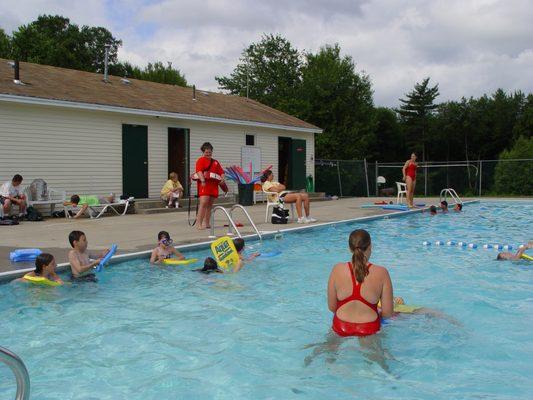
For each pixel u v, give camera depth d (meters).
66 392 3.70
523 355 4.34
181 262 8.26
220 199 19.44
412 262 8.65
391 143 54.81
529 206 20.75
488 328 5.07
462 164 28.69
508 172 27.14
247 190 19.44
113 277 7.38
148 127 18.34
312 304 6.06
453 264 8.45
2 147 14.38
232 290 6.72
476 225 14.15
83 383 3.86
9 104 14.48
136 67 54.59
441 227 13.62
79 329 5.12
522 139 36.78
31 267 7.27
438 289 6.70
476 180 27.88
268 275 7.60
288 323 5.31
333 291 4.52
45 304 5.98
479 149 56.88
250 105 26.95
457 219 15.75
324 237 11.54
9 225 12.63
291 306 5.98
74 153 16.11
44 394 3.67
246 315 5.61
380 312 4.69
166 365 4.20
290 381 3.84
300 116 42.06
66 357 4.39
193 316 5.57
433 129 57.28
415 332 4.86
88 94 17.14
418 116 59.00
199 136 20.19
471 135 56.50
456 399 3.50
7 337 4.88
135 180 17.98
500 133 55.28
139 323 5.32
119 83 21.06
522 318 5.41
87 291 6.60
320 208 18.61
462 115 56.50
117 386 3.81
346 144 42.47
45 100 14.88
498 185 27.42
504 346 4.55
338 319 4.45
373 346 4.30
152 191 18.59
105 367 4.16
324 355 4.26
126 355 4.43
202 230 11.66
